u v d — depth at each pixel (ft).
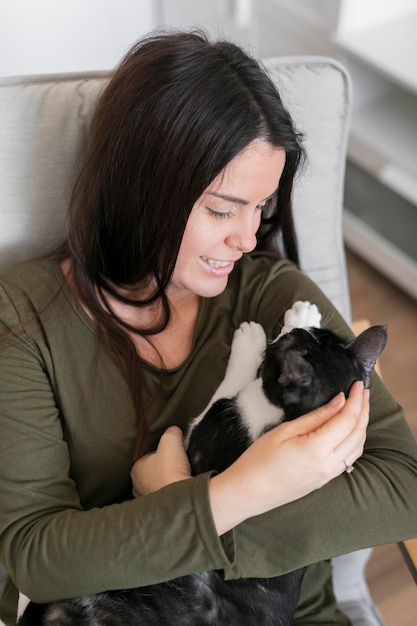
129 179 3.11
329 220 4.52
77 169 3.82
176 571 2.89
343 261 4.70
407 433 3.41
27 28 6.52
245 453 2.93
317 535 3.05
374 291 7.89
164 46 3.03
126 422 3.43
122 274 3.51
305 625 3.63
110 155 3.12
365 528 3.10
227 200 3.04
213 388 3.60
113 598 3.17
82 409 3.38
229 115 2.88
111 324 3.44
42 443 3.19
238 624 3.22
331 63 4.17
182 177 2.96
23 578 2.98
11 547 3.00
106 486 3.50
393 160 7.06
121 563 2.87
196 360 3.62
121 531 2.89
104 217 3.33
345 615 3.87
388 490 3.17
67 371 3.38
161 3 7.21
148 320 3.62
